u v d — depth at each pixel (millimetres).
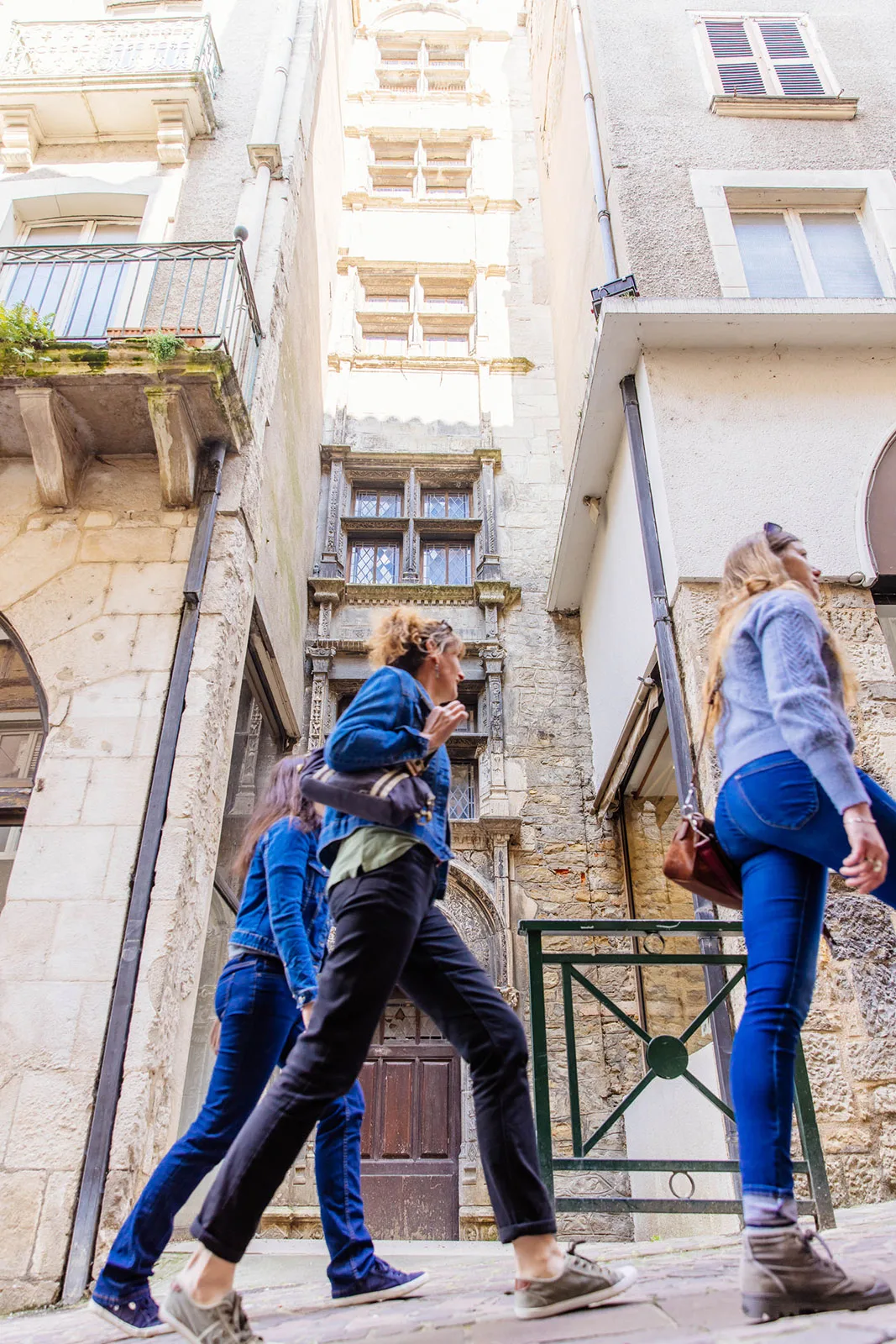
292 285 8922
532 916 8875
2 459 6441
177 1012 4871
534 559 11031
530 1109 1866
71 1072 4434
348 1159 2635
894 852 1920
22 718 6746
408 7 16516
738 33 8961
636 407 7117
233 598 6117
